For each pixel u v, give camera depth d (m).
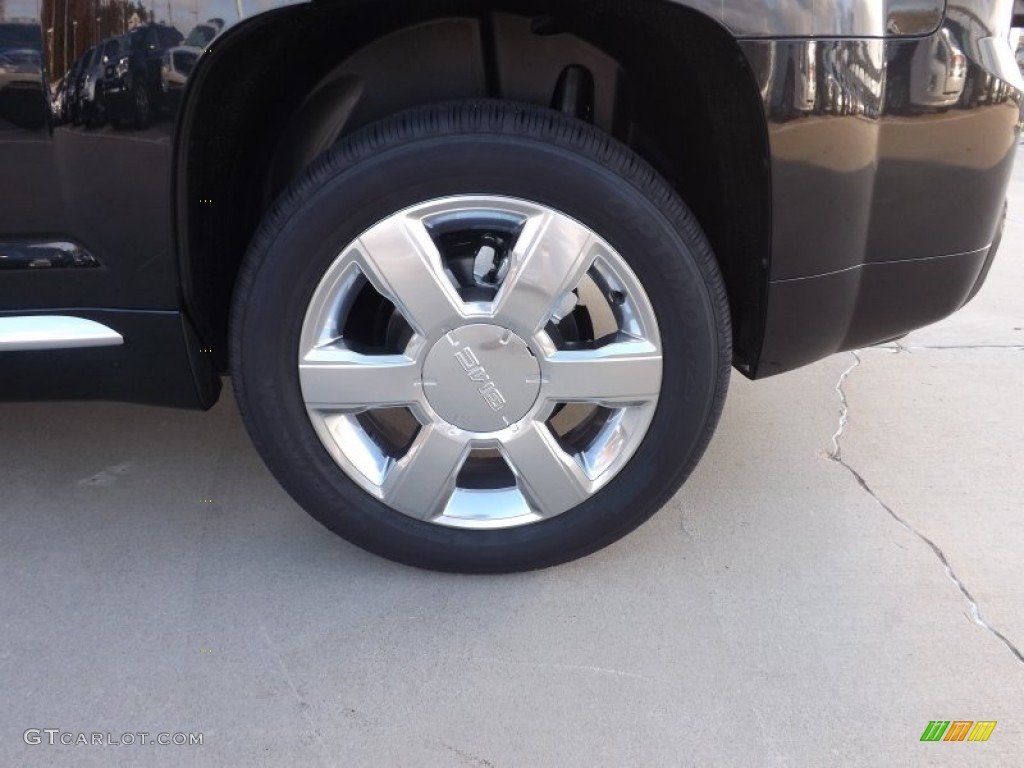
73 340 1.99
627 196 1.88
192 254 1.97
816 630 2.12
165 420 3.05
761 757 1.79
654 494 2.14
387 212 1.89
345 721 1.87
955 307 2.24
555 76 2.15
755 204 1.98
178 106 1.78
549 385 2.03
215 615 2.15
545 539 2.18
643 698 1.93
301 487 2.12
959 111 1.95
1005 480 2.75
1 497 2.61
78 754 1.78
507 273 1.94
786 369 2.22
